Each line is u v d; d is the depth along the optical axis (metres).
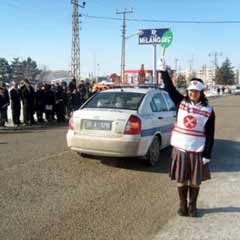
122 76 35.94
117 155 6.62
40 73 77.06
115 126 6.55
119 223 4.40
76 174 6.37
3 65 80.06
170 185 5.96
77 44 36.97
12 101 12.74
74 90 15.42
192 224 4.43
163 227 4.32
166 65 4.79
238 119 16.27
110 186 5.80
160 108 7.59
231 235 4.13
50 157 7.48
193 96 4.50
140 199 5.26
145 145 6.77
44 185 5.71
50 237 3.98
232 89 66.50
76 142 6.77
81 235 4.05
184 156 4.54
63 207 4.84
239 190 5.78
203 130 4.51
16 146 8.69
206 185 6.04
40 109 13.70
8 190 5.42
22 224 4.29
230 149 9.09
